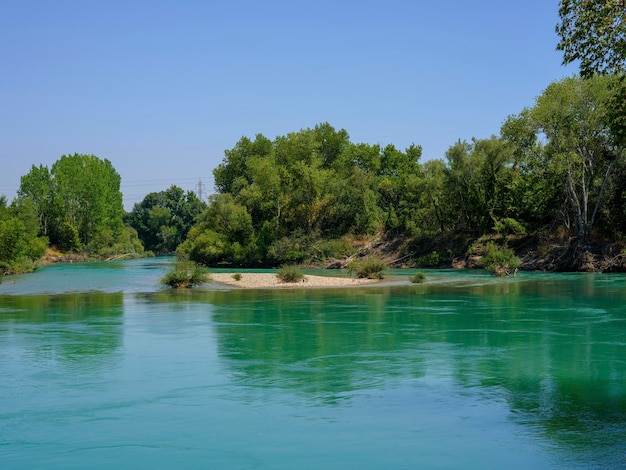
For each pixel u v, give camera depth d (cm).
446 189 6950
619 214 5809
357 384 1394
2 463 928
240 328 2269
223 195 8550
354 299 3388
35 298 3616
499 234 6600
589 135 5569
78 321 2489
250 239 8062
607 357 1672
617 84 1894
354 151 9969
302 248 7650
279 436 1039
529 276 5228
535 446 977
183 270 4962
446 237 7094
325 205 7950
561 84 5538
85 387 1377
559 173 5753
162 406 1223
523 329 2184
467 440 1009
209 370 1546
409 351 1784
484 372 1502
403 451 962
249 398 1280
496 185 6731
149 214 15925
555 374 1474
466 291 3838
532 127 5809
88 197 11500
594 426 1075
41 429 1084
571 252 5816
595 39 1736
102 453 967
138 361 1659
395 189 8544
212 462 926
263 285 4591
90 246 11338
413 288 4150
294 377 1466
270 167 8438
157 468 905
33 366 1598
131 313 2772
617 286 4028
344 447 984
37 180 11188
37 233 10006
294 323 2397
